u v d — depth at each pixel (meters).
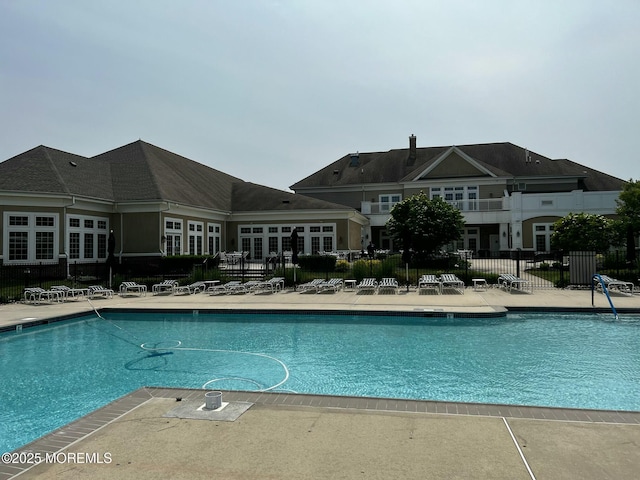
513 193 35.62
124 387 8.00
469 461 3.94
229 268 27.27
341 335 11.98
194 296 19.39
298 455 4.08
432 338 11.38
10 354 10.41
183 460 4.01
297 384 7.97
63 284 21.52
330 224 33.31
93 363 9.59
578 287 19.55
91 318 15.10
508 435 4.49
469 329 12.39
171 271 24.86
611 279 19.06
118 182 28.06
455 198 42.16
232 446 4.28
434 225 25.02
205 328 13.30
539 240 35.09
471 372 8.48
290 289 21.14
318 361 9.47
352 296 18.23
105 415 5.14
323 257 25.08
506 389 7.49
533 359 9.30
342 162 49.47
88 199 24.23
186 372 8.85
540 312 14.34
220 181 39.53
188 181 32.91
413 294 18.55
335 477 3.68
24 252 22.19
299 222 33.72
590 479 3.63
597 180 42.97
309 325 13.41
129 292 21.33
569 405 6.72
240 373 8.72
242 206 35.19
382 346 10.66
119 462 3.99
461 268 25.00
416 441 4.36
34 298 17.86
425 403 5.47
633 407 6.61
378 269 22.36
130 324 14.09
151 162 30.42
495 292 18.62
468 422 4.84
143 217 26.23
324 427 4.72
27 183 22.67
